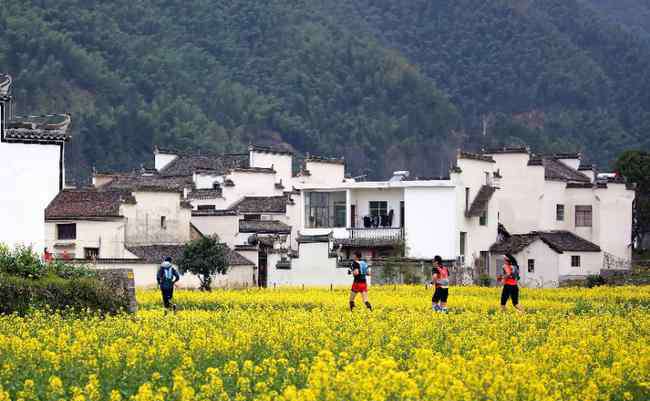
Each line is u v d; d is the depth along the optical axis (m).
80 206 163.75
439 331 77.31
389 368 54.66
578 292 134.25
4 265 90.19
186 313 93.00
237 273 167.50
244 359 63.66
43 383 55.16
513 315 91.00
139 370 57.94
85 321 77.94
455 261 175.38
